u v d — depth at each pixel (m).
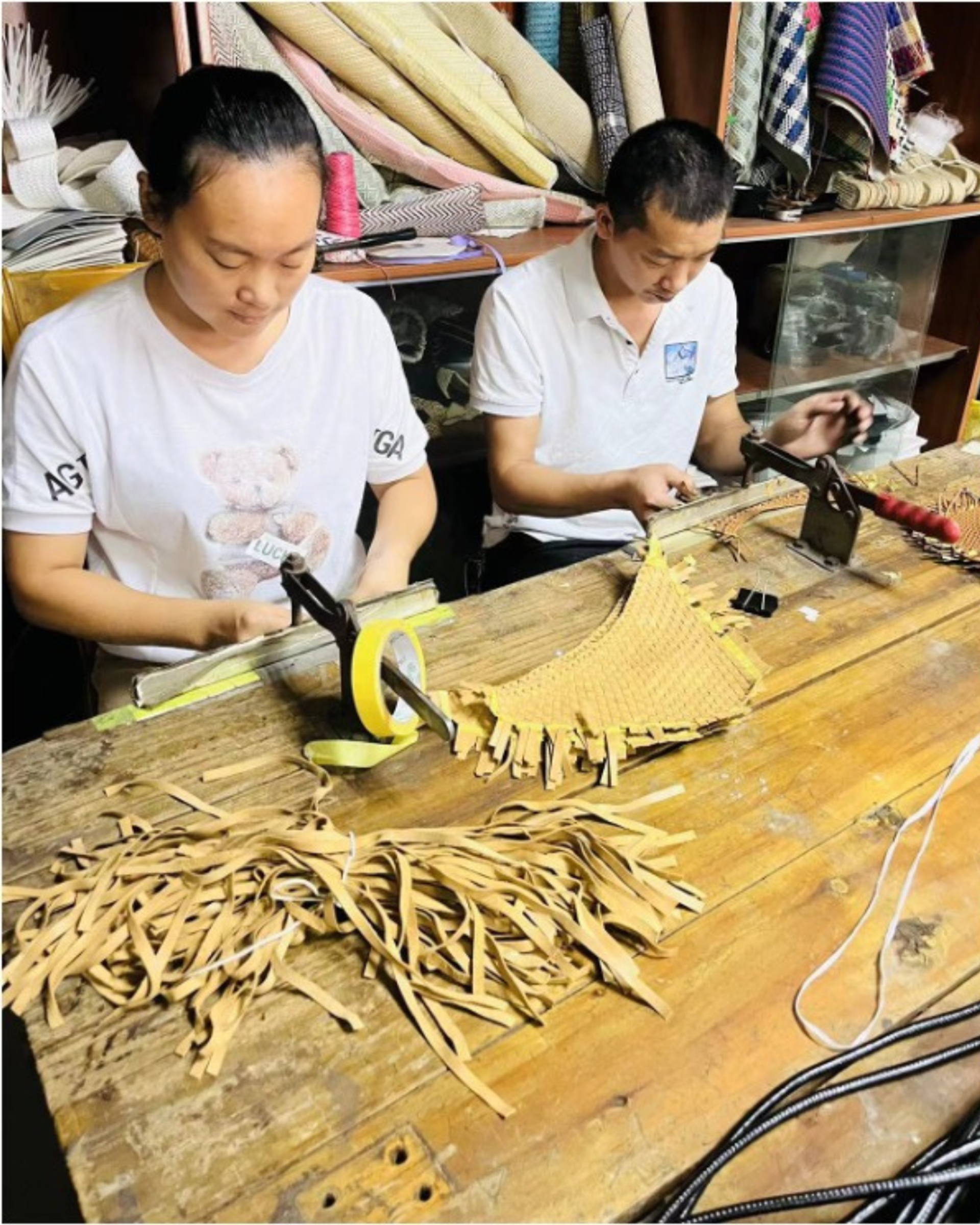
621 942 0.72
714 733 0.93
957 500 1.40
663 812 0.83
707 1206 0.57
